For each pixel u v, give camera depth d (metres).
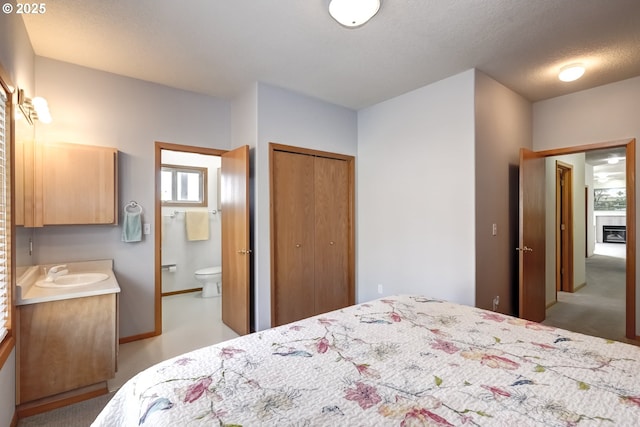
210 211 5.21
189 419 0.86
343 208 3.86
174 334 3.18
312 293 3.54
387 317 1.73
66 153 2.56
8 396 1.71
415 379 1.08
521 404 0.92
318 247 3.61
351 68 2.80
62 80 2.67
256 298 3.10
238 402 0.94
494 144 3.02
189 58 2.62
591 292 4.84
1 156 1.70
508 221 3.22
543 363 1.18
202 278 4.55
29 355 1.90
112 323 2.15
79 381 2.04
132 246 3.01
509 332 1.50
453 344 1.37
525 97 3.49
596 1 1.89
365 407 0.92
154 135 3.13
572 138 3.35
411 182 3.31
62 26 2.16
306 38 2.31
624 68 2.79
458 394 0.98
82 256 2.77
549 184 4.12
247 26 2.16
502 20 2.09
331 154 3.70
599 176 9.55
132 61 2.68
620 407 0.90
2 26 1.62
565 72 2.72
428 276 3.13
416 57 2.60
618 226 11.57
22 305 1.88
